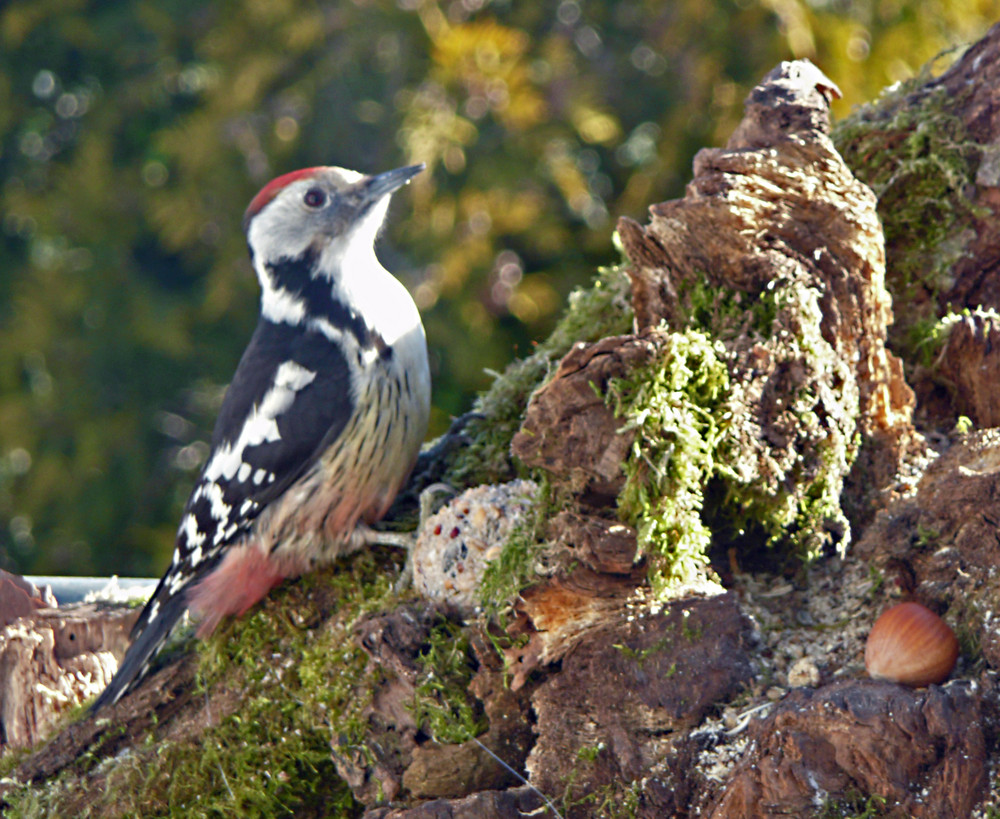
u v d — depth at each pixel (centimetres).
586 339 688
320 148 1708
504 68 1582
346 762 545
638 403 482
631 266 571
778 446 521
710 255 542
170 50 1778
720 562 547
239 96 1675
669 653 488
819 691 434
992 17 1505
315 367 659
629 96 1619
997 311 618
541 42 1659
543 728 503
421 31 1620
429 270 1544
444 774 521
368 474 652
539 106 1584
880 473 562
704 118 1533
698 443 490
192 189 1702
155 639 636
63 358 1728
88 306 1730
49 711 655
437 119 1555
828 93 558
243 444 666
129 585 811
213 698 612
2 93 1834
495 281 1560
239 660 619
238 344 1762
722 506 534
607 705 493
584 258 1606
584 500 507
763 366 515
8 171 1864
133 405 1758
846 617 512
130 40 1816
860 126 662
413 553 597
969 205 621
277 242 704
